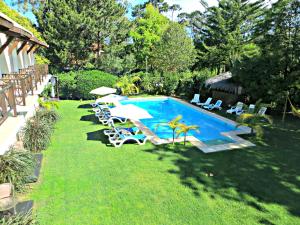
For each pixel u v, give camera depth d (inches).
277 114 688.4
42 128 417.1
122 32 1135.0
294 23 611.5
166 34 1030.4
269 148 434.0
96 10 1003.9
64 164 364.5
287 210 262.4
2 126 273.7
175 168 356.8
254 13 1221.7
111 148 430.9
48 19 968.9
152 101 903.1
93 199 278.8
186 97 952.3
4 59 481.4
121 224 239.8
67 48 998.4
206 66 1391.5
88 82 864.3
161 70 1075.3
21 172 280.7
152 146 444.1
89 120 609.9
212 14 1359.5
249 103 763.4
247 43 1195.3
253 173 343.0
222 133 519.5
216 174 339.9
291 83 615.5
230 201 277.9
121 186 307.0
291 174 339.9
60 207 263.4
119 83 885.2
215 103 823.1
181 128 447.5
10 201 221.8
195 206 268.7
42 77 690.2
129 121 609.0
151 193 292.7
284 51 619.8
